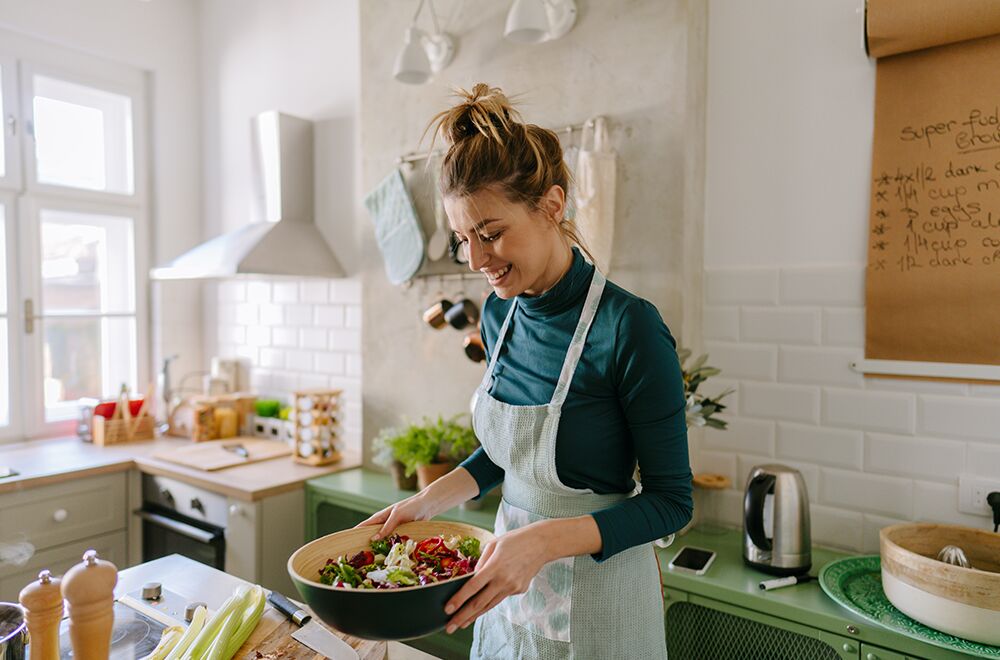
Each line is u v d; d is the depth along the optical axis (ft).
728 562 5.27
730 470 6.23
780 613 4.52
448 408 7.61
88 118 10.27
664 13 5.93
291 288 10.05
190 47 11.14
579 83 6.48
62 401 9.97
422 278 7.80
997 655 3.67
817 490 5.79
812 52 5.78
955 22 4.88
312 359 9.81
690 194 5.99
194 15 11.19
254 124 9.54
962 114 5.07
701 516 5.92
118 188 10.64
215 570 4.49
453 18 7.39
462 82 7.35
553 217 3.43
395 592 2.54
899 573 4.12
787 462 5.93
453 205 3.27
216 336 11.19
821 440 5.76
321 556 3.29
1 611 3.01
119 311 10.61
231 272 8.20
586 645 3.57
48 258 9.75
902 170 5.32
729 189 6.23
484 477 4.10
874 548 5.52
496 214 3.20
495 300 4.27
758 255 6.07
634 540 3.05
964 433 5.13
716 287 6.31
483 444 3.98
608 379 3.35
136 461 8.41
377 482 7.65
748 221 6.13
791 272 5.90
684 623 5.11
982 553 4.43
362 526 3.57
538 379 3.65
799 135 5.85
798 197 5.86
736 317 6.20
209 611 3.82
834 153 5.69
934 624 3.91
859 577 4.91
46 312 9.73
